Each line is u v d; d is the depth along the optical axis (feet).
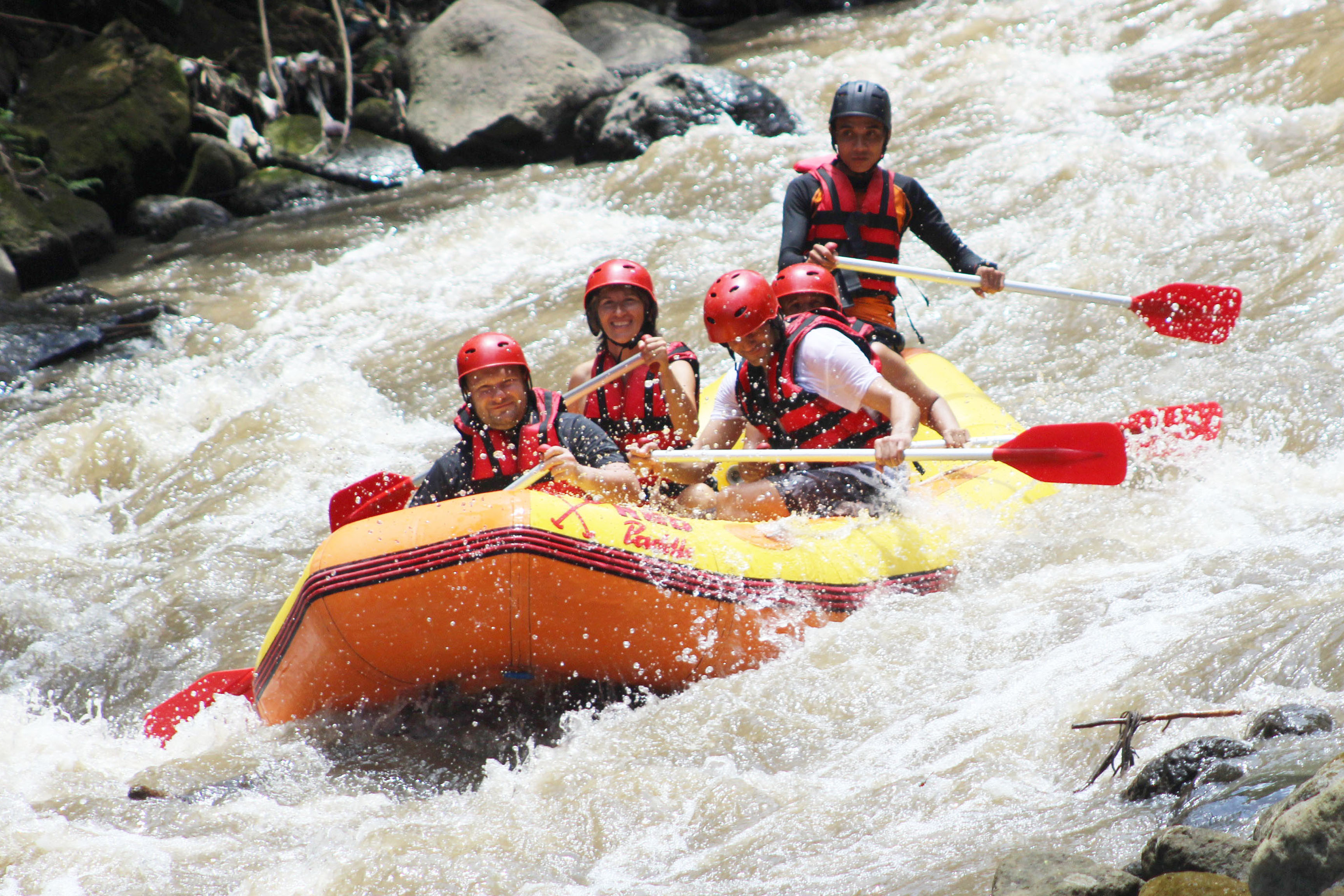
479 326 99.30
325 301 108.17
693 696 42.70
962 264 64.64
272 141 146.92
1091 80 119.55
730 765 37.60
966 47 135.13
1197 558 45.78
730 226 109.81
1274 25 116.67
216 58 156.25
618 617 43.96
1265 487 54.19
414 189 137.80
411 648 43.96
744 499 53.01
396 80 156.35
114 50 142.72
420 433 85.51
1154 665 36.09
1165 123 104.06
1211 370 69.15
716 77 133.28
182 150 141.49
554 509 43.88
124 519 78.28
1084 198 95.40
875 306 64.44
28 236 116.98
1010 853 27.78
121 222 137.08
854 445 53.16
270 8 162.61
